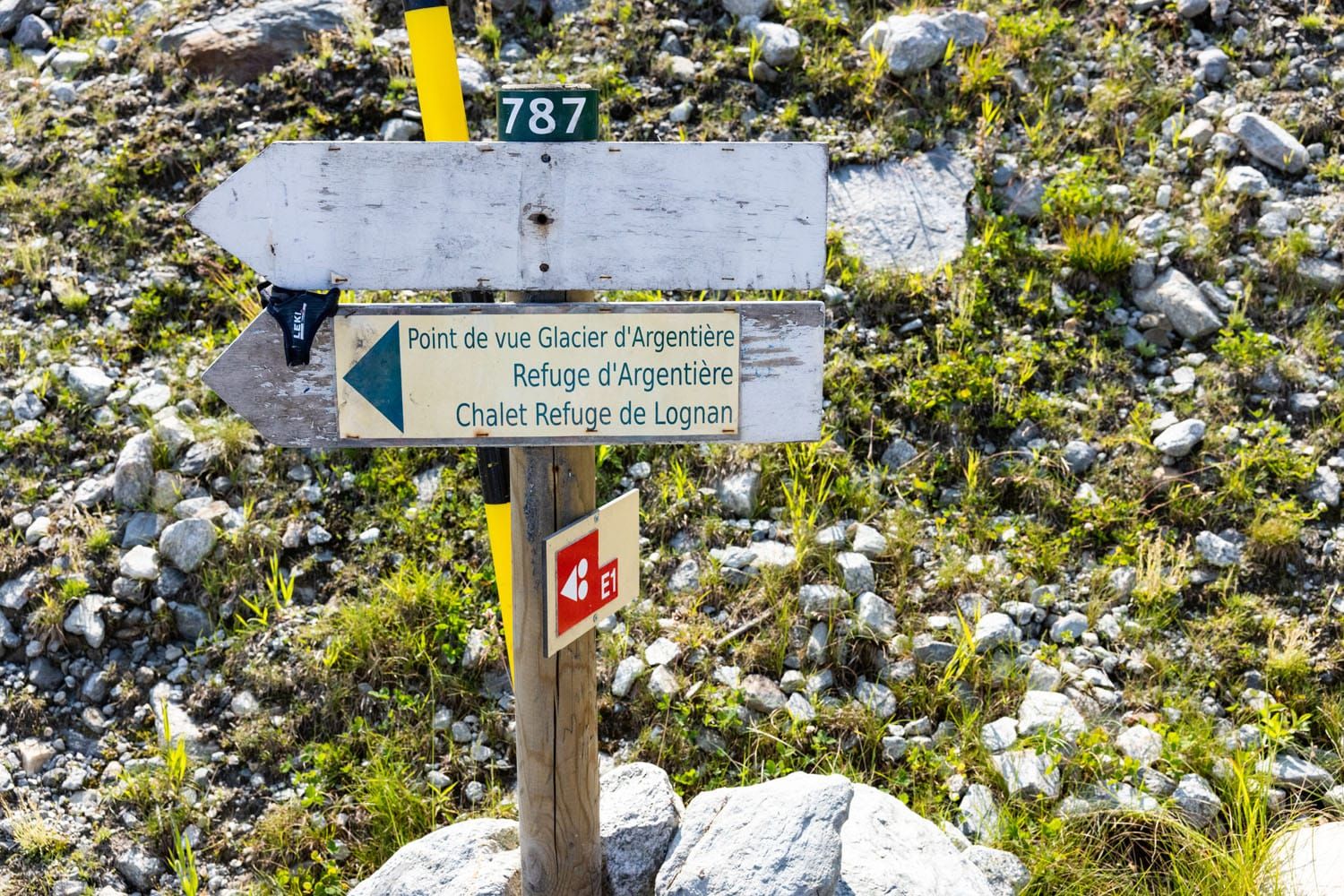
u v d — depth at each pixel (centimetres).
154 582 448
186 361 518
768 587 439
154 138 598
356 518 469
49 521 463
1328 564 452
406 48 633
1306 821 374
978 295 531
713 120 602
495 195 232
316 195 231
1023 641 435
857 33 656
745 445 485
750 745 402
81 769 406
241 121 609
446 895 302
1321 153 594
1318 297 538
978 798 383
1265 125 587
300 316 232
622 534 280
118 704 424
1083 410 503
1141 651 432
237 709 420
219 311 539
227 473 482
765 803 317
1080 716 402
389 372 237
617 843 313
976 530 467
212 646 436
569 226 233
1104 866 366
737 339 238
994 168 586
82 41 674
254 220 231
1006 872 352
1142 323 531
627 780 335
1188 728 403
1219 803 377
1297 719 412
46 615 434
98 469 485
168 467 482
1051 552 459
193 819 392
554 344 236
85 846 385
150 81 634
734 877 297
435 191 231
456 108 268
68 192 576
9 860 381
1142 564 454
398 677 423
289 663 427
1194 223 559
